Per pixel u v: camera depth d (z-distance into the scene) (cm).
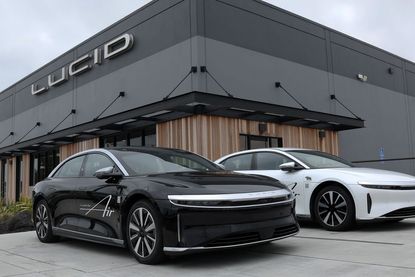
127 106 1761
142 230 558
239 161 921
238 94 1575
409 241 632
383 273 467
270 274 484
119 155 666
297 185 805
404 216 729
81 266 564
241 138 1537
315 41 1948
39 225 782
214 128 1448
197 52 1470
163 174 602
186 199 520
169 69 1570
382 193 717
